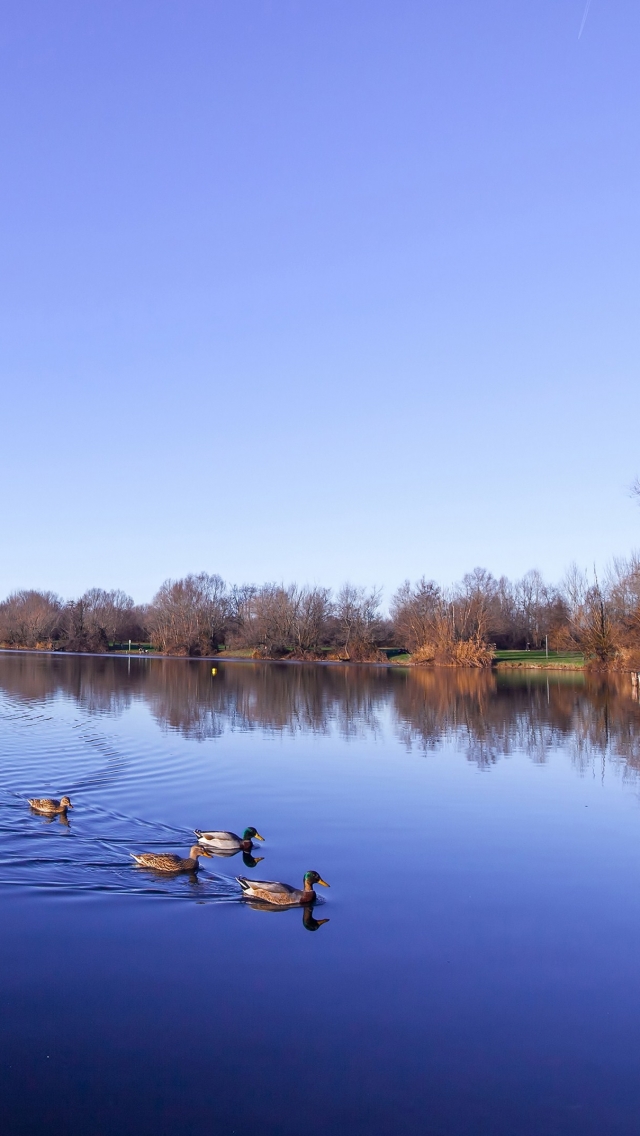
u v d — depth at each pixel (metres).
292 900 19.09
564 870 22.03
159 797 29.19
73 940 16.91
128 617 181.25
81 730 44.66
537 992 15.33
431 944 17.23
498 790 31.58
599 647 107.44
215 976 15.57
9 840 23.28
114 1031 13.64
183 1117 11.70
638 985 15.66
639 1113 12.05
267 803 28.77
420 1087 12.53
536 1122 11.84
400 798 29.94
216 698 65.38
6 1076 12.43
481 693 73.69
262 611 153.25
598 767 36.62
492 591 161.75
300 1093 12.30
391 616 155.88
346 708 59.78
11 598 187.25
